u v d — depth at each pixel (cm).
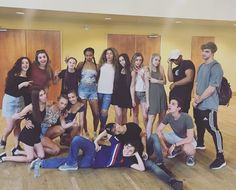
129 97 410
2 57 662
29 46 678
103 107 418
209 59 332
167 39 802
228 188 279
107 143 355
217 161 325
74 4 550
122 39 762
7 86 354
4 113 361
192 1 612
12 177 295
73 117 373
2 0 508
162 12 597
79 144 311
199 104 339
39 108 326
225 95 339
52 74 391
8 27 676
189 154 333
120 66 407
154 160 323
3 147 376
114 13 574
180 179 297
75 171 311
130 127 329
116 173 308
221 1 628
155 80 383
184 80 372
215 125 331
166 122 345
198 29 822
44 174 302
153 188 275
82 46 741
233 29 848
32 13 604
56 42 696
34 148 333
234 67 871
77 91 407
